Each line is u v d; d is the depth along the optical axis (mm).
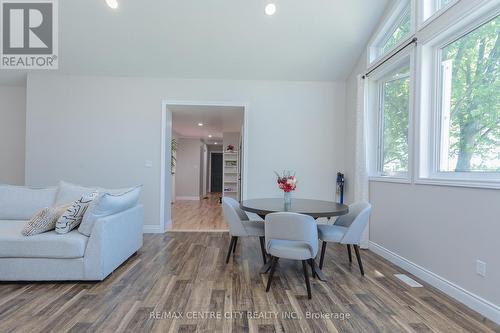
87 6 3564
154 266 3006
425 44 2764
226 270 2908
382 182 3490
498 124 2146
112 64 4355
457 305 2205
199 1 3486
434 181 2561
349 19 3707
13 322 1887
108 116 4578
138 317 1970
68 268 2516
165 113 4645
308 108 4750
